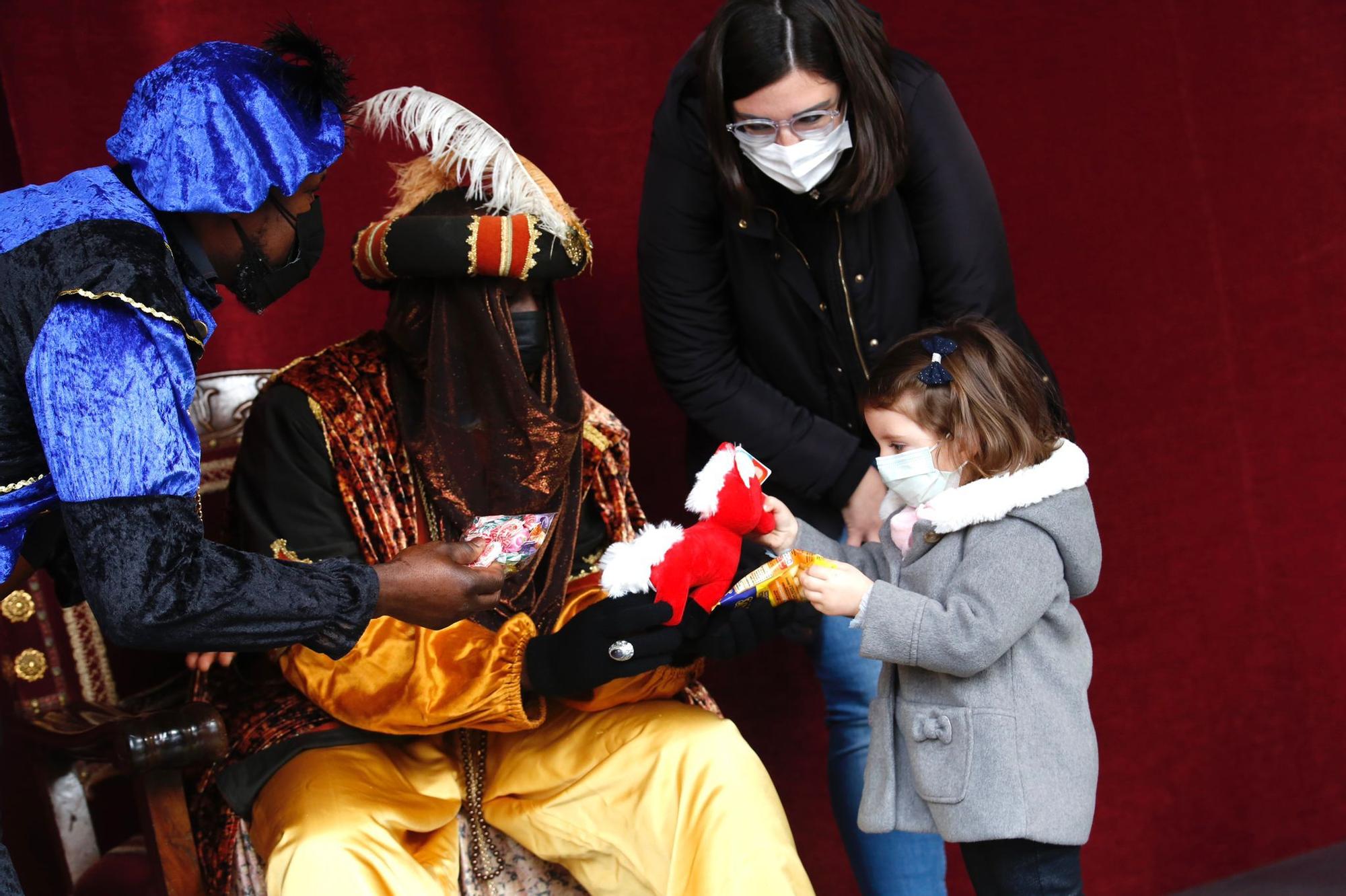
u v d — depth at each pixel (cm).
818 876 428
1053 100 414
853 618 282
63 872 315
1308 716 432
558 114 400
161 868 272
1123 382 423
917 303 328
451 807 298
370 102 314
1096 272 420
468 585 252
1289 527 430
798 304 328
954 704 282
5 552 228
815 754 428
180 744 267
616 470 339
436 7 390
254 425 312
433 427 305
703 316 333
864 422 338
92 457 209
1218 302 424
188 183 223
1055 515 284
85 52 360
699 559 281
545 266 295
